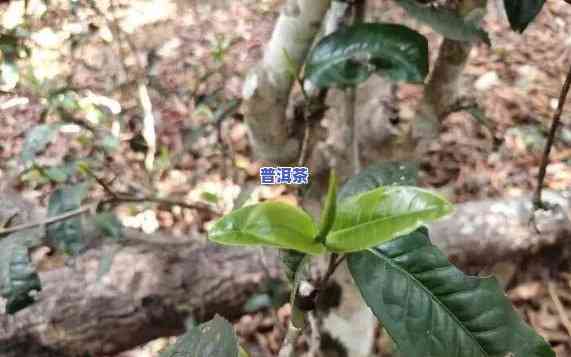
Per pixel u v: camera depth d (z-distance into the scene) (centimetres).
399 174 89
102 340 172
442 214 52
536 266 213
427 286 66
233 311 185
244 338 209
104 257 159
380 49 93
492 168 274
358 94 138
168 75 319
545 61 342
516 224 195
